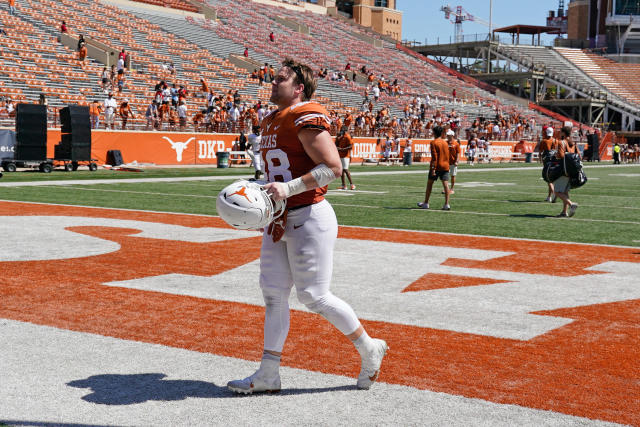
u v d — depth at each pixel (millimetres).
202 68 41125
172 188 17750
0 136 22953
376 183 21703
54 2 40531
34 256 7781
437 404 3473
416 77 59594
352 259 7965
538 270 7395
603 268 7535
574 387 3742
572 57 74000
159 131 28641
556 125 58594
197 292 6066
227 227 10500
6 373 3893
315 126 3453
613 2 79125
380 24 84375
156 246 8641
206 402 3488
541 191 19375
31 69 30719
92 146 26016
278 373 3646
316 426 3178
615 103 65000
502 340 4703
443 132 13672
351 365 4102
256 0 63625
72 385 3713
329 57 55062
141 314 5277
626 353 4406
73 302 5633
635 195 18625
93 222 10812
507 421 3240
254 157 20500
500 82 70875
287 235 3594
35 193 15594
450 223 11562
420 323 5137
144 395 3576
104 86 31688
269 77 43344
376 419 3266
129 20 44000
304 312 5414
